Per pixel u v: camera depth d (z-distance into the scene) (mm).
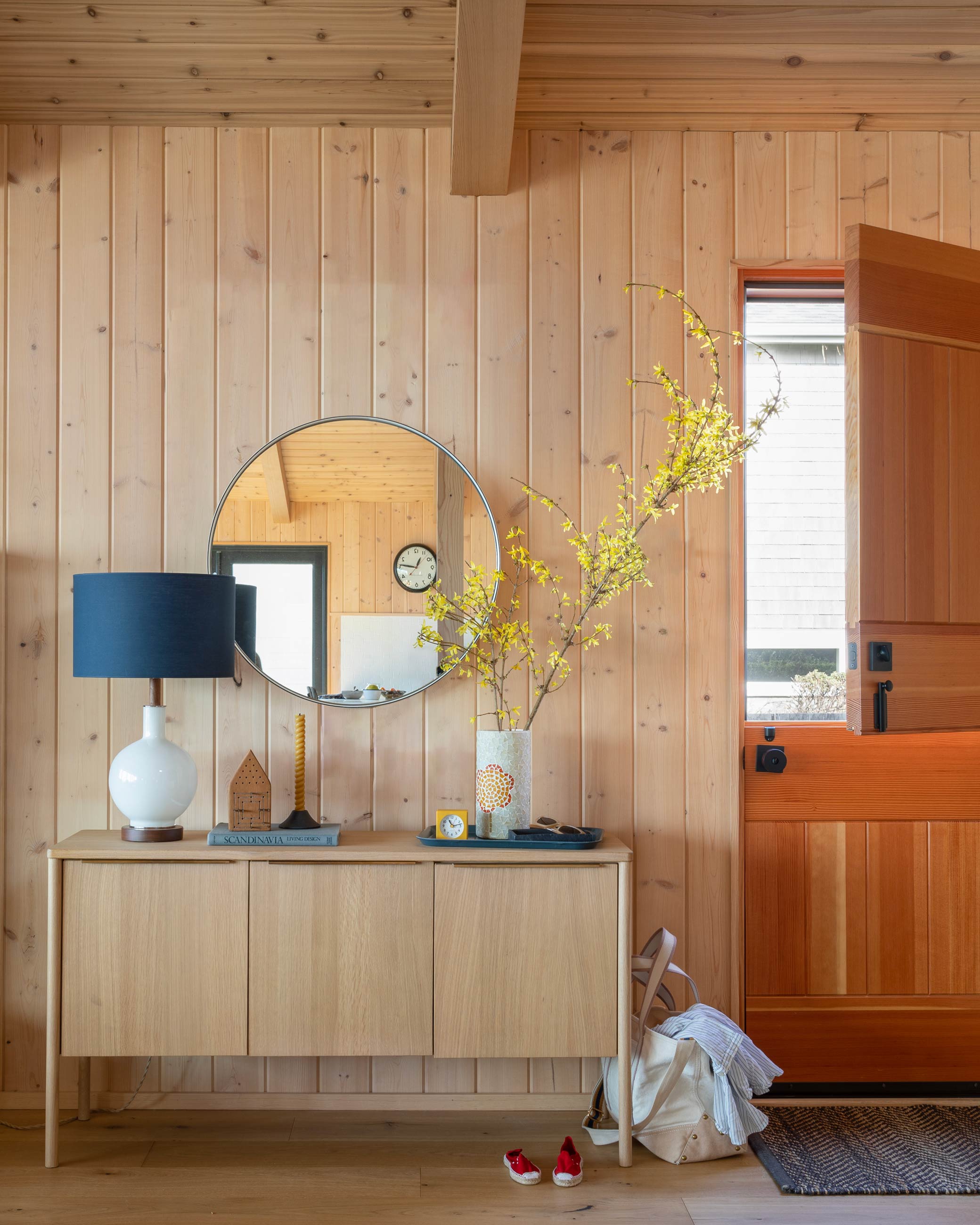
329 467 2846
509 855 2402
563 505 2879
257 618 2820
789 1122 2672
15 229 2859
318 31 2449
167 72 2615
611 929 2408
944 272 2711
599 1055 2400
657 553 2889
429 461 2848
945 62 2609
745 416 3021
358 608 2828
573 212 2902
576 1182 2320
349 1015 2395
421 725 2850
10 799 2812
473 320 2883
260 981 2395
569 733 2859
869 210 2941
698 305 2914
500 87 2307
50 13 2383
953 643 2662
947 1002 2896
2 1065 2771
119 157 2871
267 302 2871
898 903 2910
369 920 2402
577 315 2896
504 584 2861
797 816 2910
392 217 2883
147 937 2395
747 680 3025
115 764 2553
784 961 2885
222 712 2834
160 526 2850
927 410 2654
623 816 2859
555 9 2377
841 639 3033
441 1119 2697
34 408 2852
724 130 2922
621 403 2893
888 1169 2396
